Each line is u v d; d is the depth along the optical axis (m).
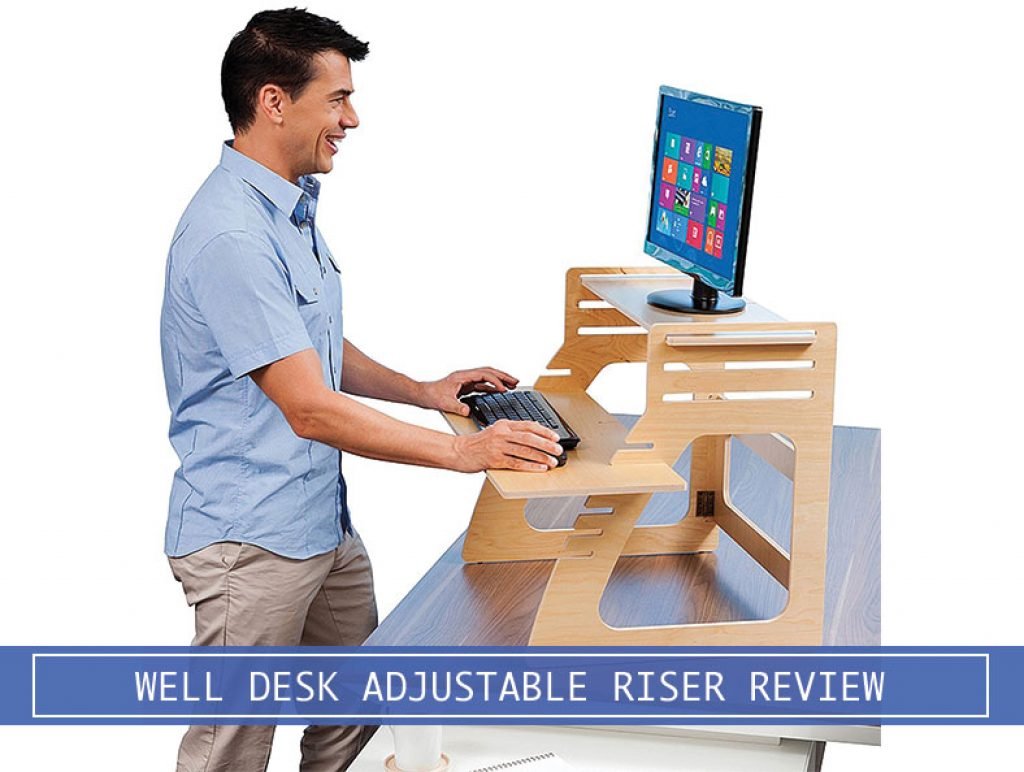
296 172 3.07
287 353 2.90
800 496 2.87
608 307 3.45
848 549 3.35
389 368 3.45
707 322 2.87
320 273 3.13
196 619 3.11
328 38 2.99
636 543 3.34
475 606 3.07
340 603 3.34
